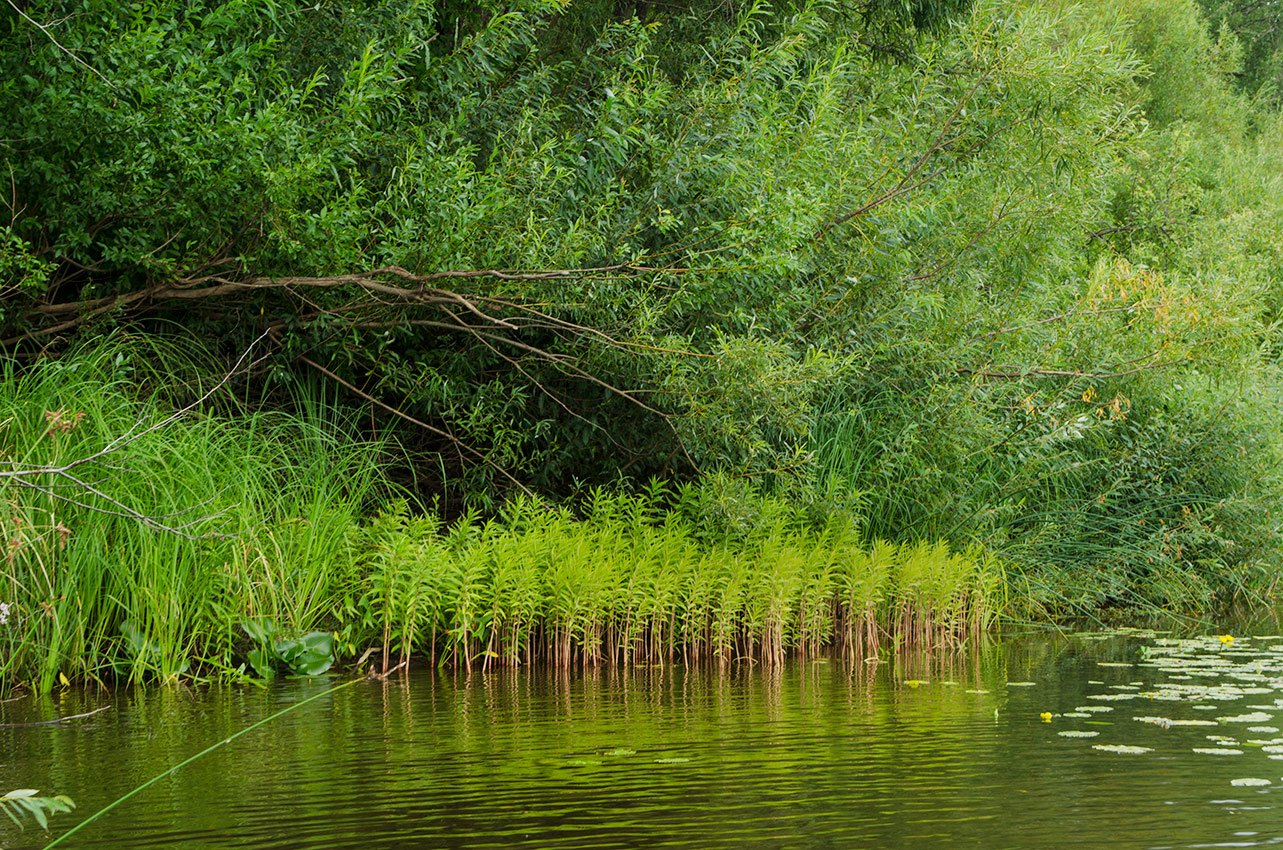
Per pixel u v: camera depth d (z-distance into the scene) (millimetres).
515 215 8305
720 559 8266
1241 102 26484
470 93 8836
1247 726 5535
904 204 10055
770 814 3854
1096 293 11719
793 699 6297
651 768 4535
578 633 7957
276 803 3975
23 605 6121
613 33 9727
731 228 8320
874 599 8797
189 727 5312
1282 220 19453
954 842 3539
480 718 5633
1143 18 23797
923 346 10461
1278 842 3541
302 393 8734
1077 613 11648
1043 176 11320
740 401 8695
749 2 12102
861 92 12719
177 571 6680
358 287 8234
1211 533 12086
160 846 3488
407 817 3807
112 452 6605
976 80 10859
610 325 8664
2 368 7586
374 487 8727
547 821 3760
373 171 8414
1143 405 12727
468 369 9305
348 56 8086
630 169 9109
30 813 3834
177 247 7664
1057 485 11812
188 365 8086
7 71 6719
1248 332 11844
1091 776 4430
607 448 9688
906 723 5562
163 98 6680
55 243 7285
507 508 9086
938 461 10516
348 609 7348
